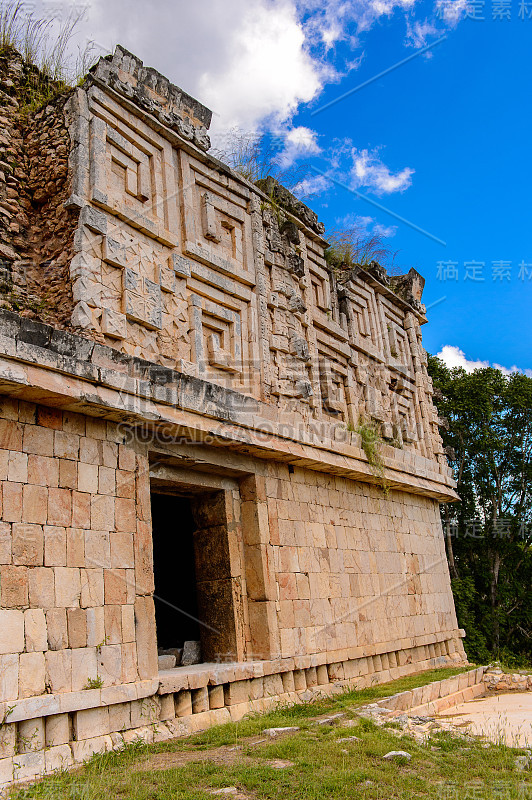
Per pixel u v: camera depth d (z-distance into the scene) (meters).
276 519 13.55
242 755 8.56
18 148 11.96
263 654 12.36
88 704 8.62
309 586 13.98
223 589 12.63
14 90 12.56
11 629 8.10
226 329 13.55
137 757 8.57
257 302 14.38
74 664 8.73
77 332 10.27
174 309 12.32
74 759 8.29
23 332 8.59
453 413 32.19
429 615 19.12
